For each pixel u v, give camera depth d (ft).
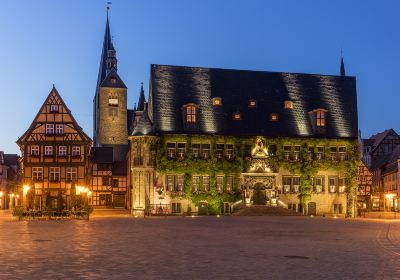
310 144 235.20
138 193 216.33
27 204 190.70
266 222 149.28
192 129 225.15
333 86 254.88
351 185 235.81
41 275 48.37
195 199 219.41
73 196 198.29
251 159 224.94
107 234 96.53
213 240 84.69
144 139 217.56
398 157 311.27
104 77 444.55
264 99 243.19
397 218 196.65
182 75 237.66
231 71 246.88
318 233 103.09
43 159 237.45
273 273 50.19
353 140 239.50
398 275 49.42
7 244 75.97
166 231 106.11
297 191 231.71
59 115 240.12
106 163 309.83
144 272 50.34
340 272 50.98
